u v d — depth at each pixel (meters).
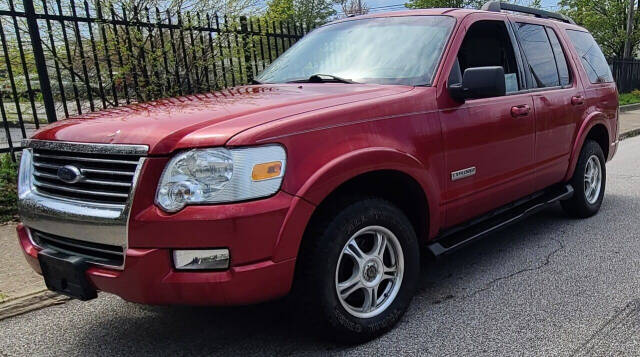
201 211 2.42
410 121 3.18
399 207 3.41
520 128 4.07
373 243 3.10
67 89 7.78
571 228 5.14
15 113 8.31
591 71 5.44
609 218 5.45
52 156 2.82
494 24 4.18
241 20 8.13
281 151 2.57
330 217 2.79
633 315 3.29
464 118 3.54
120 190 2.56
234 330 3.26
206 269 2.47
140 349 3.09
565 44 5.09
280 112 2.78
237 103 3.04
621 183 7.08
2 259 4.45
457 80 3.61
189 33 7.93
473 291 3.74
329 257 2.76
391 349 2.97
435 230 3.45
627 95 20.59
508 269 4.14
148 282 2.49
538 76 4.52
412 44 3.78
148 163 2.47
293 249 2.60
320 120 2.77
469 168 3.61
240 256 2.47
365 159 2.84
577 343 2.98
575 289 3.71
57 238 2.85
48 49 7.14
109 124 2.77
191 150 2.46
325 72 3.90
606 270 4.05
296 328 3.24
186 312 3.54
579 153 5.04
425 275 4.07
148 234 2.46
